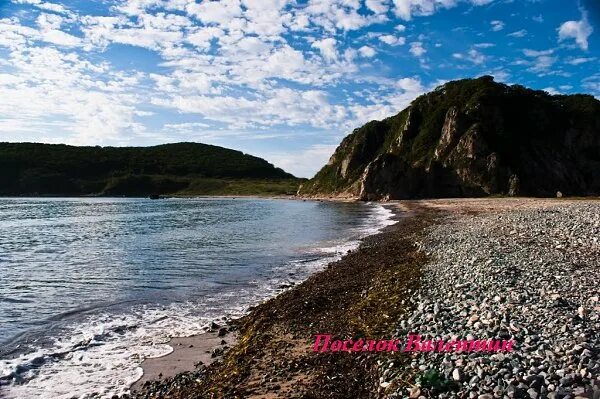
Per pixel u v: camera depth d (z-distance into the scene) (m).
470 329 10.56
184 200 150.00
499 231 29.11
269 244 35.31
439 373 8.23
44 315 16.28
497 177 105.69
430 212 63.59
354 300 16.00
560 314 10.93
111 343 13.39
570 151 118.69
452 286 15.12
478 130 112.44
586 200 70.00
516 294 12.91
